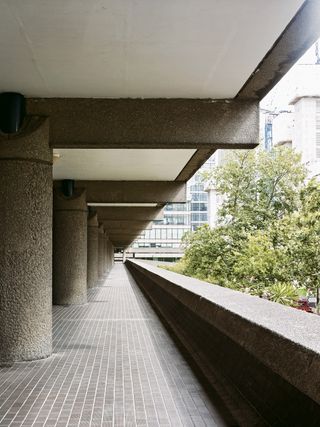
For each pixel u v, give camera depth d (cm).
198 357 741
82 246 1619
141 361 755
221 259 2744
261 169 3089
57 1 502
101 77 726
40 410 523
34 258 787
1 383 638
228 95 806
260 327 423
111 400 555
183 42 610
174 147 834
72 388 610
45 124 804
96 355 807
